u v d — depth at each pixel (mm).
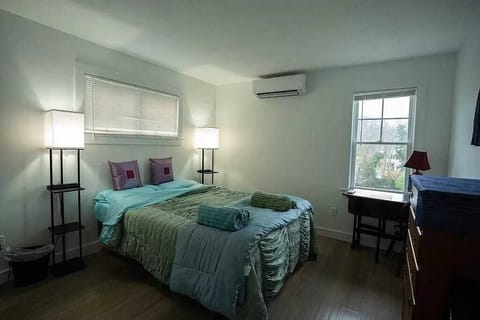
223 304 1671
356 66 3373
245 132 4336
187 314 1913
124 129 3207
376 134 3346
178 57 3215
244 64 3426
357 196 3029
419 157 2699
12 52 2250
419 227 1309
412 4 1915
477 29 2148
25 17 2289
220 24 2320
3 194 2262
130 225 2412
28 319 1821
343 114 3480
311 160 3746
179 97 3906
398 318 1933
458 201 1178
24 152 2365
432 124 2959
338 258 2934
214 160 4648
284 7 2006
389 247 2990
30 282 2230
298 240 2535
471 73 2215
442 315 1248
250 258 1743
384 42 2621
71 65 2646
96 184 2943
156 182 3418
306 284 2371
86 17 2260
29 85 2367
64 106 2613
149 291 2186
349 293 2238
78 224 2566
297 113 3832
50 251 2350
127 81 3182
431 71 2947
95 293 2145
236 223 1927
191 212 2414
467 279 1202
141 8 2080
